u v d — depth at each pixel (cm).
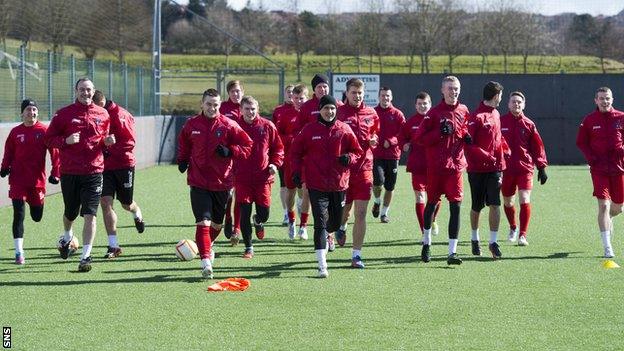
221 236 1309
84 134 1013
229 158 976
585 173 2656
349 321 763
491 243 1098
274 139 1126
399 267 1036
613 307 817
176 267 1036
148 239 1273
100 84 2392
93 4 2981
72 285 922
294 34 4572
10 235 1304
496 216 1091
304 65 4275
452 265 1048
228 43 4434
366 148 1038
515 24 4206
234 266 1045
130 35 3303
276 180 2495
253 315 786
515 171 1213
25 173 1062
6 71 1741
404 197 1931
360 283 934
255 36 4622
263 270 1016
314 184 973
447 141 1036
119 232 1348
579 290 896
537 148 1212
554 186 2203
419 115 1261
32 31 2486
